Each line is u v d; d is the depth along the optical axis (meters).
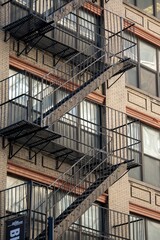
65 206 34.00
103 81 35.00
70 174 34.81
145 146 39.84
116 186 36.94
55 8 35.34
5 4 34.25
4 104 32.22
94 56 36.38
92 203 32.84
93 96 37.41
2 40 33.84
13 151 32.75
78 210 31.55
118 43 38.94
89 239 34.25
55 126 34.69
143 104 40.28
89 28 38.62
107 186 33.28
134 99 39.88
